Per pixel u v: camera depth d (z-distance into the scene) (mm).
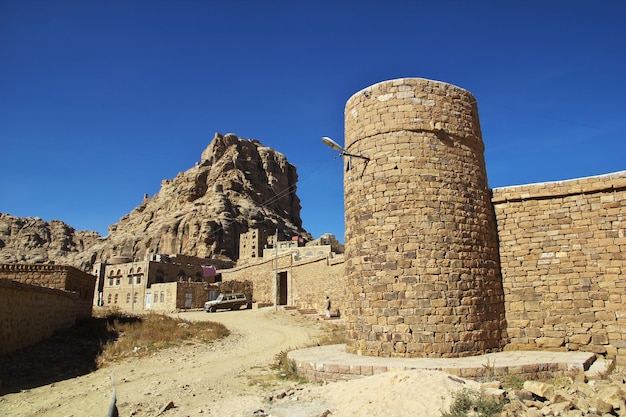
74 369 15484
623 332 12156
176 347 20297
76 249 171375
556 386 9422
